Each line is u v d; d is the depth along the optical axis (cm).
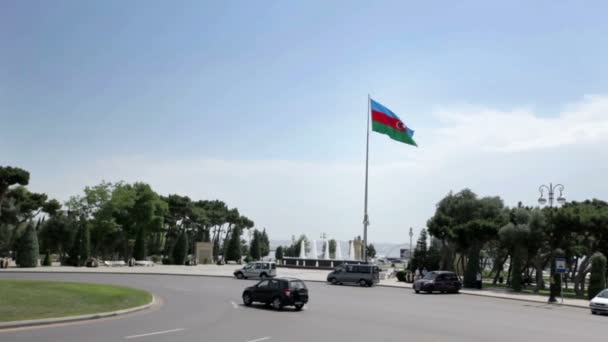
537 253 5359
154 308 2356
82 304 2164
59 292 2469
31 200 7838
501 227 5375
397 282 5769
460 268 7044
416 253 6962
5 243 8056
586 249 5631
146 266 8056
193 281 4678
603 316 2944
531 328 2127
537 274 5312
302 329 1814
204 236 12419
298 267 9106
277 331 1739
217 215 12656
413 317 2369
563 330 2103
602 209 5003
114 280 4375
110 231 8206
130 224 8894
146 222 8838
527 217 5369
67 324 1723
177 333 1598
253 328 1791
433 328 1983
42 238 7956
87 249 7400
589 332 2064
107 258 10356
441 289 4450
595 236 4894
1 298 2070
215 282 4625
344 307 2762
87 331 1578
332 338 1627
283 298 2488
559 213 4875
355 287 4769
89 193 8088
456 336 1783
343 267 5106
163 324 1805
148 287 3747
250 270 5388
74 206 8100
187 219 11831
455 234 5656
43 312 1877
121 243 9788
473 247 5650
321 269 8831
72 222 8006
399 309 2759
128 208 8756
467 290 5022
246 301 2684
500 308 3158
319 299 3269
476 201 6550
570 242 5256
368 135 5259
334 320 2133
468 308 3036
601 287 4403
